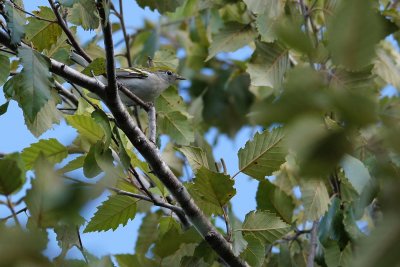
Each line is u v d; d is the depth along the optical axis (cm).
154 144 1016
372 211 1327
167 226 1146
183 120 1291
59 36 1084
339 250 1173
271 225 977
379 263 266
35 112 831
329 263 1169
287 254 1220
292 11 1270
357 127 294
